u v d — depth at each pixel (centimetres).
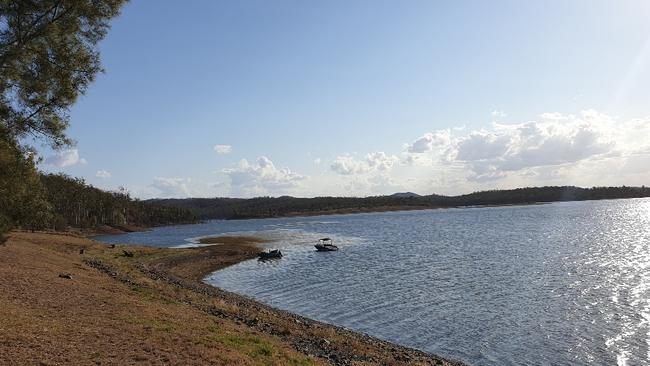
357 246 8369
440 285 4162
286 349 1814
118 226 17950
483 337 2577
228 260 6538
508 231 10238
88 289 2533
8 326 1459
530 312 3073
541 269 4872
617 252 6053
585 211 19000
